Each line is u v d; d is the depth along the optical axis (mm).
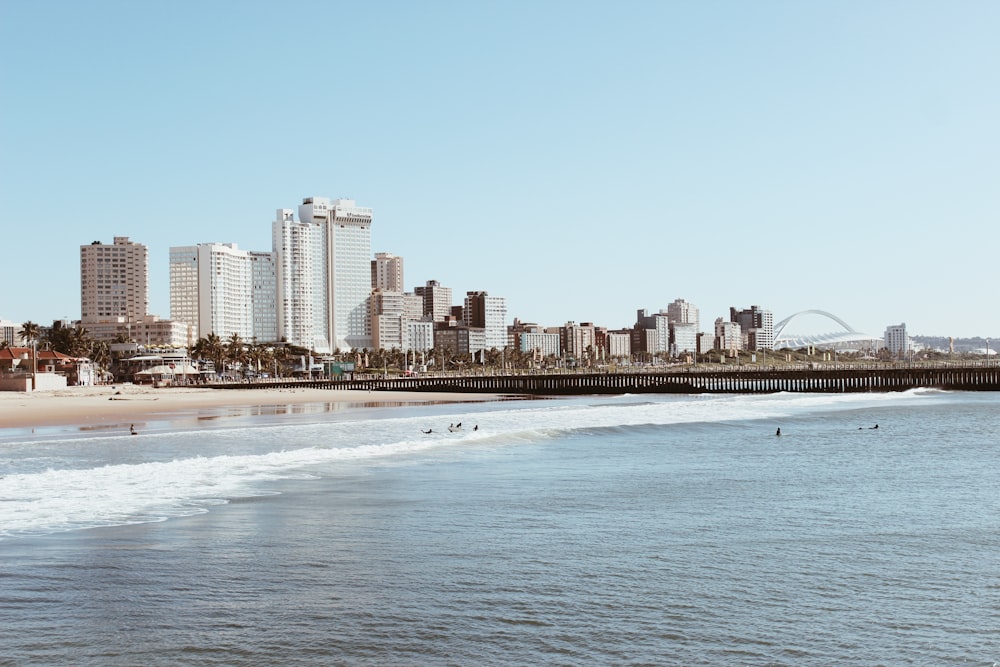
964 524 24922
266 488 32000
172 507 27609
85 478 34469
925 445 52438
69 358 194750
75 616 15812
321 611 16125
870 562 20047
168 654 13906
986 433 61906
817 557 20531
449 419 74625
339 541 22250
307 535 23031
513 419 73750
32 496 29812
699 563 19891
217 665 13469
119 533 23297
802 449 49406
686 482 34312
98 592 17375
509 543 22031
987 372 152000
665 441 54250
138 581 18203
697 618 15742
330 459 42312
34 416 84375
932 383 154625
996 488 32844
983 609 16359
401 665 13453
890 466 40625
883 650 14172
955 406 99812
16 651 14016
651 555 20703
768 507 27938
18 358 183750
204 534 23141
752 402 109938
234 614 15953
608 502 28891
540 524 24734
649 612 16094
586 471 37969
